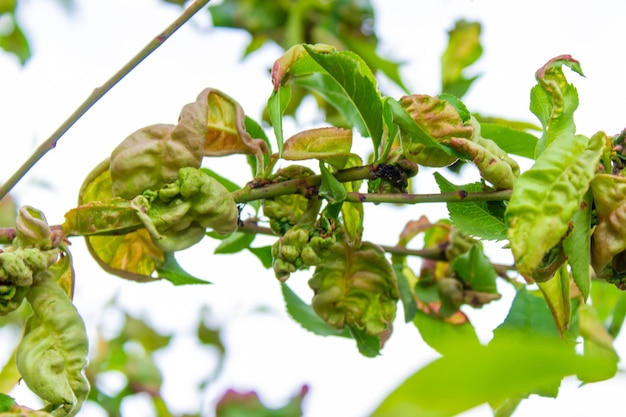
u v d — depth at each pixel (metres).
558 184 0.80
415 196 0.85
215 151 0.87
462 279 1.02
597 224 0.82
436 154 0.85
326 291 0.90
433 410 0.55
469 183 0.87
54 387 0.80
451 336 1.02
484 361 0.56
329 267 0.90
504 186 0.84
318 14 1.35
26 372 0.80
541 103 0.86
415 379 0.56
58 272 0.83
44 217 0.83
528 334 0.93
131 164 0.84
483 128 0.93
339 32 1.35
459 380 0.55
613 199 0.81
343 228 0.89
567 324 0.86
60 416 0.80
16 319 1.18
